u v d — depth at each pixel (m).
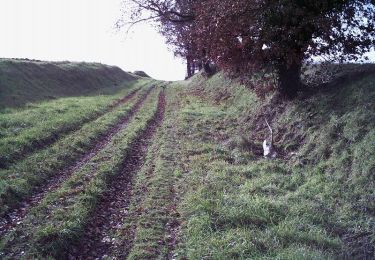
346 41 12.85
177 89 38.22
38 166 11.29
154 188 10.53
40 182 10.45
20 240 7.42
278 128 13.76
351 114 10.66
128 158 13.57
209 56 16.42
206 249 7.16
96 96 30.14
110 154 13.54
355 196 8.45
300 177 10.20
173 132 17.41
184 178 11.27
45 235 7.46
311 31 12.49
